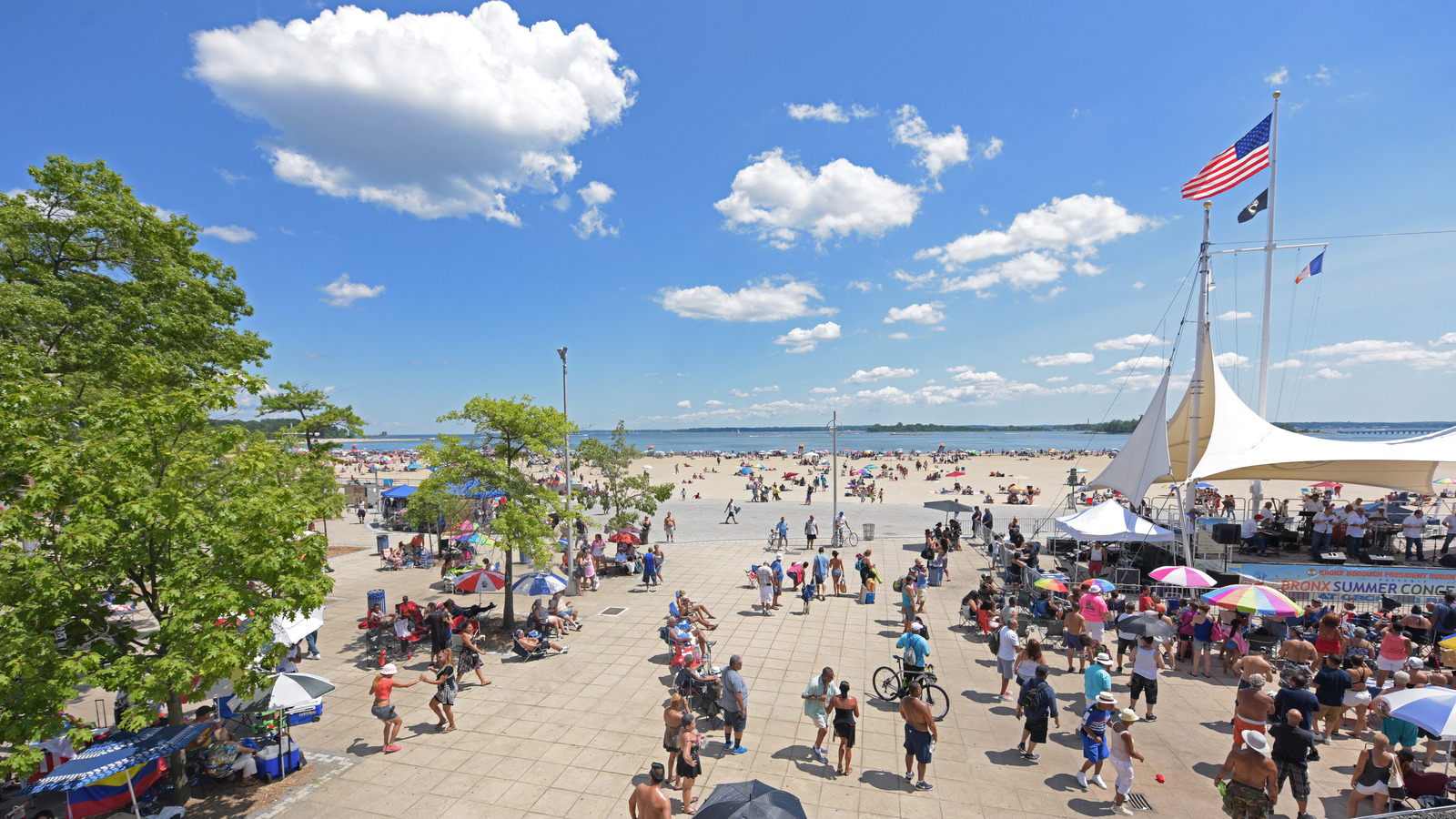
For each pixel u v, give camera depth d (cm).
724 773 997
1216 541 2233
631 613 1928
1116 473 2464
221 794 947
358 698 1320
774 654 1545
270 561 854
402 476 8100
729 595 2144
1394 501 2769
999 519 3962
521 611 2003
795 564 2200
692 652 1353
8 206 1401
